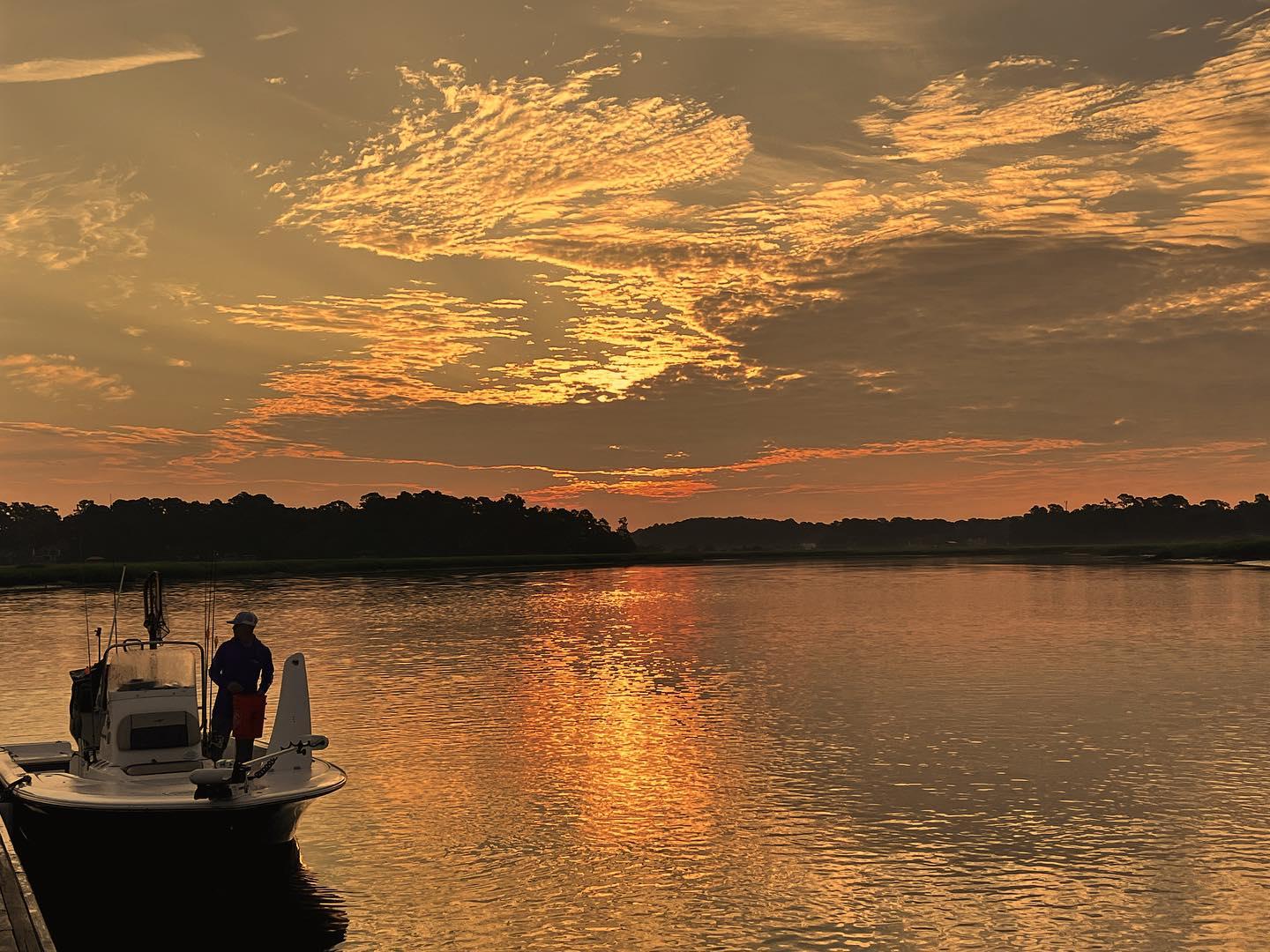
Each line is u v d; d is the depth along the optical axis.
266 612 68.88
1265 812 19.42
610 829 18.77
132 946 14.07
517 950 13.96
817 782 21.80
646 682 35.91
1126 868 16.59
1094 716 28.92
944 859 17.08
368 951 13.96
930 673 37.84
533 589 101.25
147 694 16.73
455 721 28.64
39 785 15.98
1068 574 130.88
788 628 56.88
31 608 74.94
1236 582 103.25
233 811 15.02
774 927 14.58
